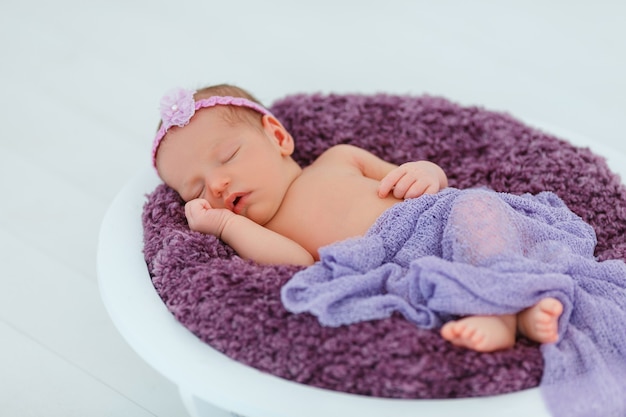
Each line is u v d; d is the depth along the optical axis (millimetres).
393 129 1812
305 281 1260
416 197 1498
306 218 1541
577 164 1642
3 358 1655
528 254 1358
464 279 1212
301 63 2576
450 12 2812
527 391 1167
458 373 1158
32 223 1994
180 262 1371
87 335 1714
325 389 1184
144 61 2574
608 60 2564
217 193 1501
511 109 2369
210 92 1632
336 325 1209
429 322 1225
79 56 2590
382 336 1192
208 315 1262
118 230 1499
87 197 2080
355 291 1247
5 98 2410
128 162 2197
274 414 1171
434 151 1767
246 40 2678
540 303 1211
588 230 1477
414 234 1414
